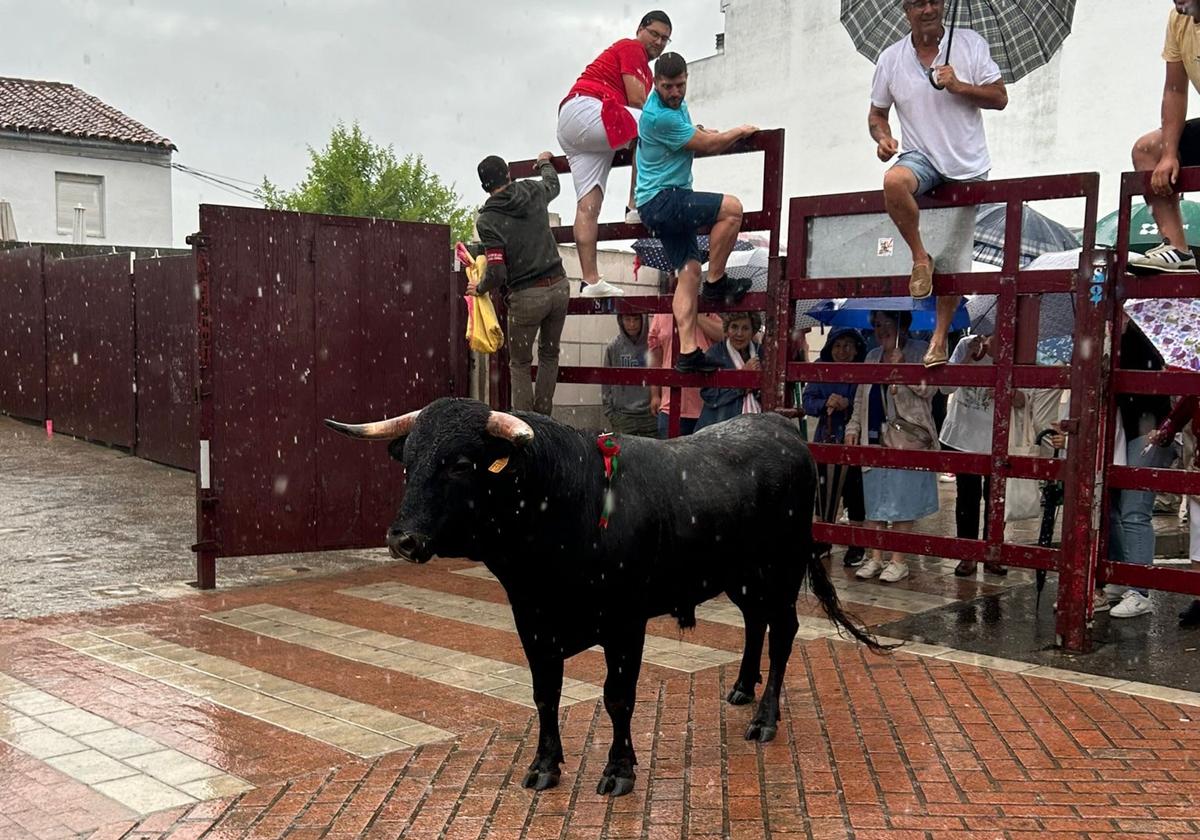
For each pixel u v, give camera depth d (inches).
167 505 432.1
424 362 346.3
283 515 321.4
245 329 313.0
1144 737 192.1
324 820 159.0
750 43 828.0
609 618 168.7
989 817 159.0
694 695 216.7
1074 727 197.2
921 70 266.4
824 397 334.6
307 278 323.0
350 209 1707.7
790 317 299.6
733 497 185.8
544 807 163.9
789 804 164.6
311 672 230.2
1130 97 645.9
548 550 161.8
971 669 233.9
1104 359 244.4
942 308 272.7
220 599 296.0
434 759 182.5
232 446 312.5
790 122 810.2
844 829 155.6
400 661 238.8
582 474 163.6
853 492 346.3
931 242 273.7
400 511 152.3
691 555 179.3
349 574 330.6
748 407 328.8
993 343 288.8
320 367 326.0
